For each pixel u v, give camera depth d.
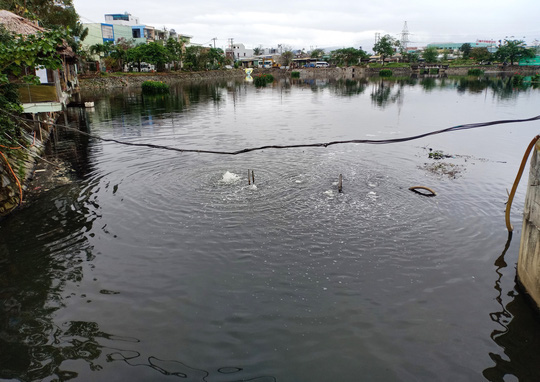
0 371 5.56
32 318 6.63
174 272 7.86
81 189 12.59
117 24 80.75
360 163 14.97
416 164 14.84
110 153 17.39
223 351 5.85
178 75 78.06
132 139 21.02
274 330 6.25
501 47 101.19
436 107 33.94
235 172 13.86
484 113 29.64
